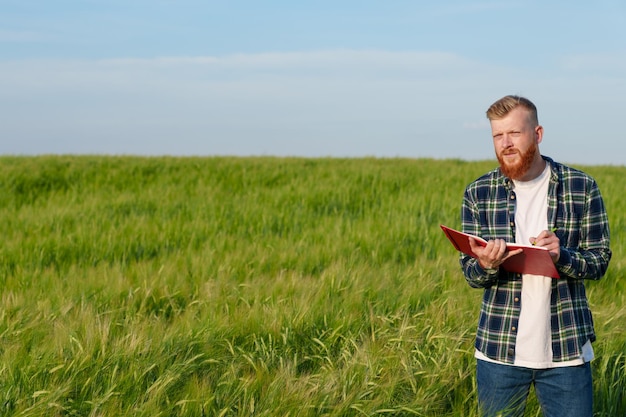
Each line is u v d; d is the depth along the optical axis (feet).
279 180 56.65
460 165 68.95
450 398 14.12
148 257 30.73
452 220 39.01
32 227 37.11
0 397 12.48
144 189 55.21
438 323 17.07
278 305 18.61
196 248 32.68
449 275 22.27
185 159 71.05
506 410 10.69
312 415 12.51
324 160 71.92
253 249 28.99
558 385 10.33
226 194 51.44
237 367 14.67
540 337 10.25
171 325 18.02
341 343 16.52
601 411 14.32
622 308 18.33
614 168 69.00
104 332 15.03
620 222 37.06
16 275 25.35
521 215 10.57
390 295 19.76
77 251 31.42
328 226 36.50
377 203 46.85
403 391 13.89
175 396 13.28
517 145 10.02
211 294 20.17
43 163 65.31
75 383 13.21
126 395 13.08
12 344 15.08
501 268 10.52
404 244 31.50
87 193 54.19
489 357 10.64
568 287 10.32
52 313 18.07
